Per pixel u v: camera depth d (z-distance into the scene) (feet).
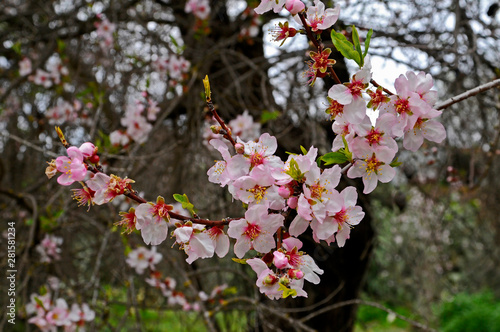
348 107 3.27
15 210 10.48
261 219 3.09
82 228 10.96
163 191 10.37
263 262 2.98
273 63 9.21
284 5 3.39
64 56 9.48
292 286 2.98
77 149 3.19
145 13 10.98
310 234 9.29
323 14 3.42
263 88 8.86
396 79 3.32
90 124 9.83
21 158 11.55
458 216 11.49
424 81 3.42
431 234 11.06
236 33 10.34
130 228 3.31
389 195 12.21
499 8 7.67
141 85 9.82
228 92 9.46
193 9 9.36
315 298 10.59
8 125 11.41
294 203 3.10
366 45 3.24
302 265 3.07
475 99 9.66
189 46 10.50
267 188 3.14
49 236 8.84
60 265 10.11
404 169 9.11
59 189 8.98
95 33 10.32
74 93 10.20
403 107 3.32
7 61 12.17
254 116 10.15
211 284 12.23
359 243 10.34
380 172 3.35
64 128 10.25
